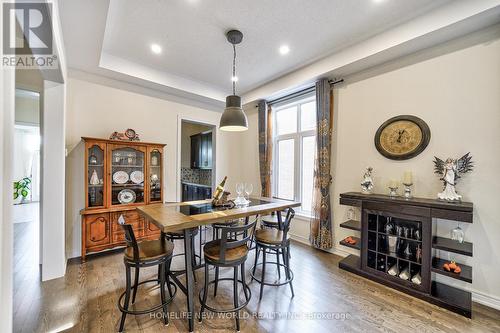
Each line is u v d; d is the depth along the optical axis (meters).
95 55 2.75
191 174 6.73
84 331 1.75
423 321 1.90
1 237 0.83
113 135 3.27
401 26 2.45
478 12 1.97
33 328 1.76
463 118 2.30
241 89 4.50
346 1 2.14
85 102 3.21
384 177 2.89
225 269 2.87
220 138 4.92
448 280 2.38
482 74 2.20
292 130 4.26
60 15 2.02
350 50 2.91
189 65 3.48
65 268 2.71
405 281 2.33
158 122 3.94
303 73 3.50
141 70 3.43
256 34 2.68
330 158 3.44
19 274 2.62
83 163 3.16
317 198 3.46
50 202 2.51
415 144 2.60
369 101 3.04
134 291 2.10
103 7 1.95
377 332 1.78
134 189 3.43
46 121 2.49
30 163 7.50
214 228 2.93
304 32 2.63
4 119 0.87
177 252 3.41
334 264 3.02
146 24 2.49
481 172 2.19
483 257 2.17
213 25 2.51
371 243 2.65
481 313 2.01
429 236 2.17
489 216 2.15
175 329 1.79
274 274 2.74
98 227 3.03
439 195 2.32
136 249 1.75
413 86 2.64
